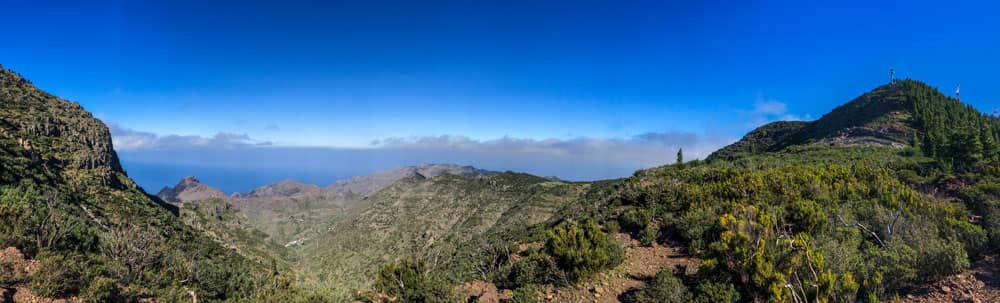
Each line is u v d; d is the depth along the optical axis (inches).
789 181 1025.5
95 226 1515.7
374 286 679.1
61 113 3432.6
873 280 424.5
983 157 1614.2
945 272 446.6
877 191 874.8
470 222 3868.1
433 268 1285.7
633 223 943.0
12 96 3070.9
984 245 514.9
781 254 480.7
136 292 655.1
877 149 2625.5
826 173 1125.1
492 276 740.0
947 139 2062.0
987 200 709.3
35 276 515.5
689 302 485.1
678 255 718.5
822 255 455.5
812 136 4183.1
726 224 571.8
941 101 3649.1
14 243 640.4
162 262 893.8
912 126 3171.8
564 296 606.9
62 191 1925.4
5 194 1358.3
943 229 563.8
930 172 1365.7
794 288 429.4
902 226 576.7
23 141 2310.5
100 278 576.1
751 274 477.4
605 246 703.7
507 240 1262.3
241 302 659.4
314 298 599.5
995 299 380.2
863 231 613.9
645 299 511.8
